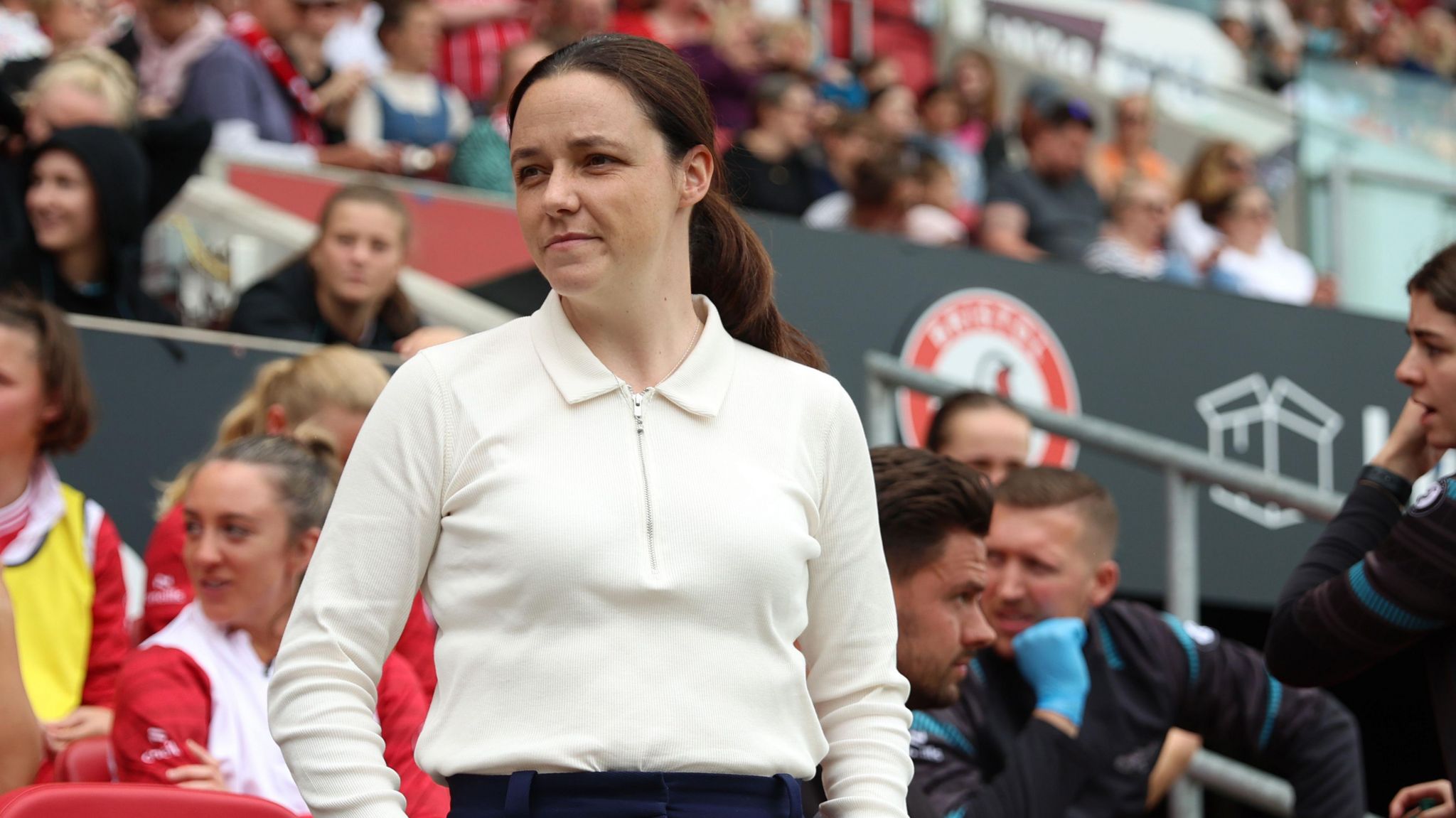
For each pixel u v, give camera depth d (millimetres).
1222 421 20641
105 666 11656
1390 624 8523
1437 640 8531
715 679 5684
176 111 20328
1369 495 9617
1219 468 14367
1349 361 21609
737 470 5980
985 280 19516
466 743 5652
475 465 5887
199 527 9992
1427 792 10836
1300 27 37000
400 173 20797
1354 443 21500
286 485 10109
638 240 5941
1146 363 20297
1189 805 13539
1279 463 21000
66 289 15008
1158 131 33438
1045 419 14898
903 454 9719
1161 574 19516
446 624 5820
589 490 5801
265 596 10008
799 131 24969
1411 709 20047
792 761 5797
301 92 20875
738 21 28266
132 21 21328
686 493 5855
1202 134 32875
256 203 17359
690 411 6035
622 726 5566
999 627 11930
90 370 14172
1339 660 8812
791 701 5887
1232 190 27344
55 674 11305
